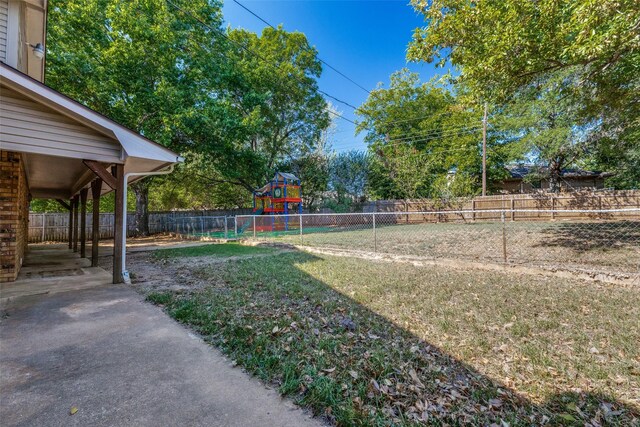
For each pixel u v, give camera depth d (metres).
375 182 21.38
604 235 7.88
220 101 13.70
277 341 2.56
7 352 2.38
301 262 6.33
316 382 1.94
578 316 3.04
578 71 9.17
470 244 7.91
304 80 19.20
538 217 14.07
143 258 7.46
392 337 2.66
